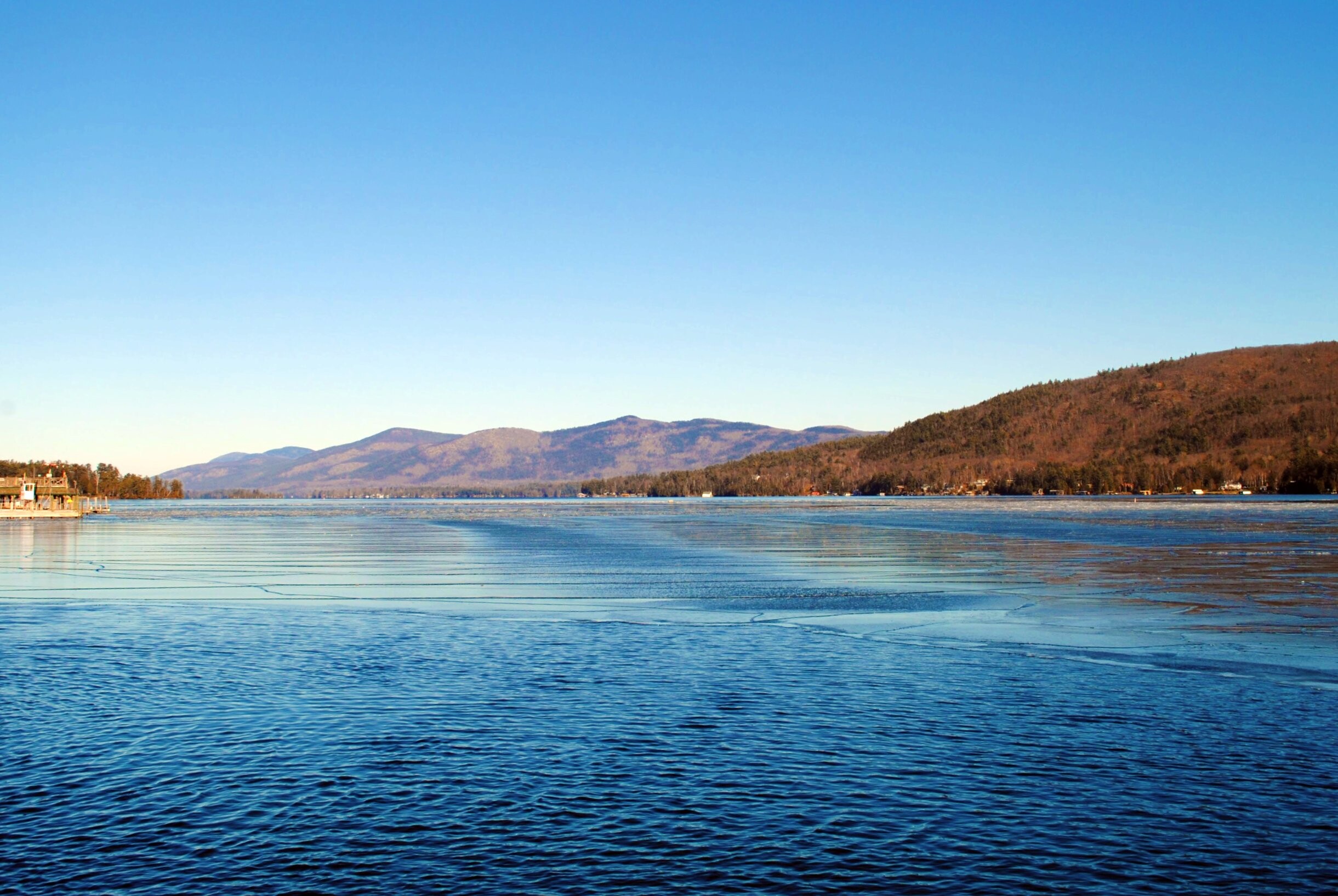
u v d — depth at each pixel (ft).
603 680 58.23
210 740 45.93
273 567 144.36
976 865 32.53
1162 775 40.42
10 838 34.96
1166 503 546.67
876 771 41.24
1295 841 34.04
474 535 245.45
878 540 207.62
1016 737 45.65
